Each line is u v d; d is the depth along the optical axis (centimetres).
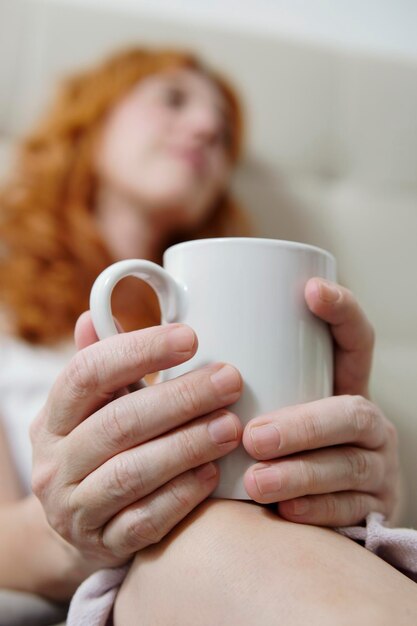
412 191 116
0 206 95
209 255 32
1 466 77
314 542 28
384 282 111
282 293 32
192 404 30
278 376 31
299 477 30
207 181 103
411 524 96
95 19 105
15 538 52
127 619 31
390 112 117
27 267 92
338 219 112
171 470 30
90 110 99
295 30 118
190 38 110
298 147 112
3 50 100
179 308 33
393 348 109
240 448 31
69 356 90
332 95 115
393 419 104
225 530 29
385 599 23
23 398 85
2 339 88
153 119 100
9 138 99
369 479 34
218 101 106
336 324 35
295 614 23
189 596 27
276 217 108
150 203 98
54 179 96
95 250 95
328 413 32
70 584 49
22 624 49
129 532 31
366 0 123
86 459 32
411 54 123
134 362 31
